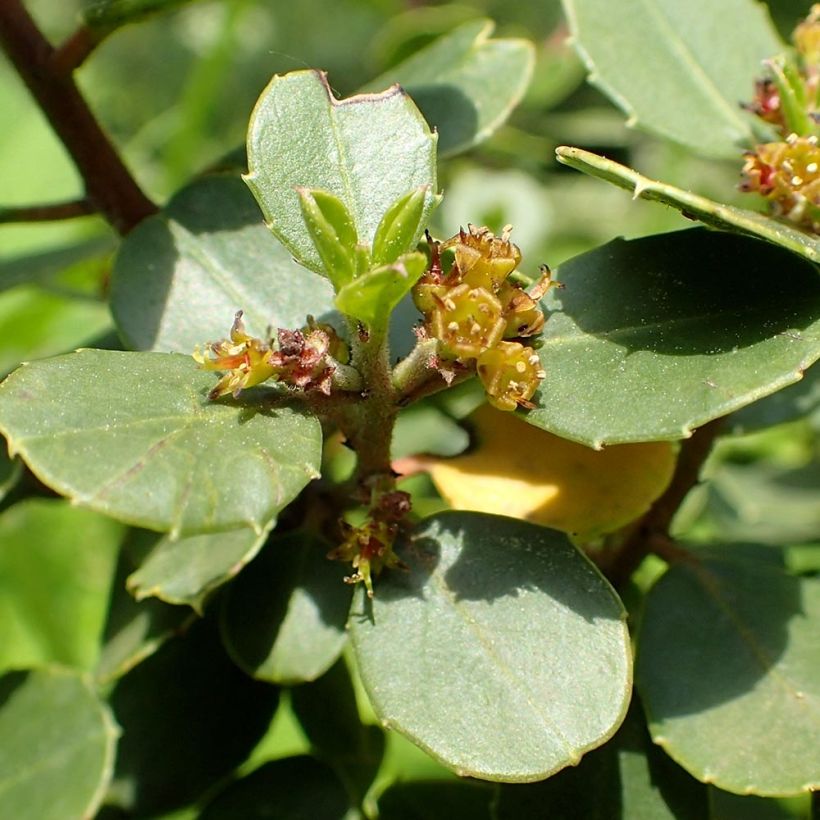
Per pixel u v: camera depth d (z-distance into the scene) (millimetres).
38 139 236
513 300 108
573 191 255
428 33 176
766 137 129
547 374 109
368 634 111
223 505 99
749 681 116
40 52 134
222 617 124
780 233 104
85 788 128
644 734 120
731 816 140
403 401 110
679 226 229
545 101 215
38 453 98
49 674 134
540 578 111
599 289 111
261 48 406
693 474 131
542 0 290
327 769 134
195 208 126
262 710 137
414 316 126
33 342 229
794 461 209
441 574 112
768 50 134
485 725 106
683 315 109
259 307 122
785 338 105
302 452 103
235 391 105
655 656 119
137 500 98
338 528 127
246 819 132
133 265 124
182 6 130
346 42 441
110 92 335
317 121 110
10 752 131
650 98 130
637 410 105
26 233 226
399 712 107
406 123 111
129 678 137
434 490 163
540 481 123
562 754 105
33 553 237
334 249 104
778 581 122
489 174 236
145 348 121
